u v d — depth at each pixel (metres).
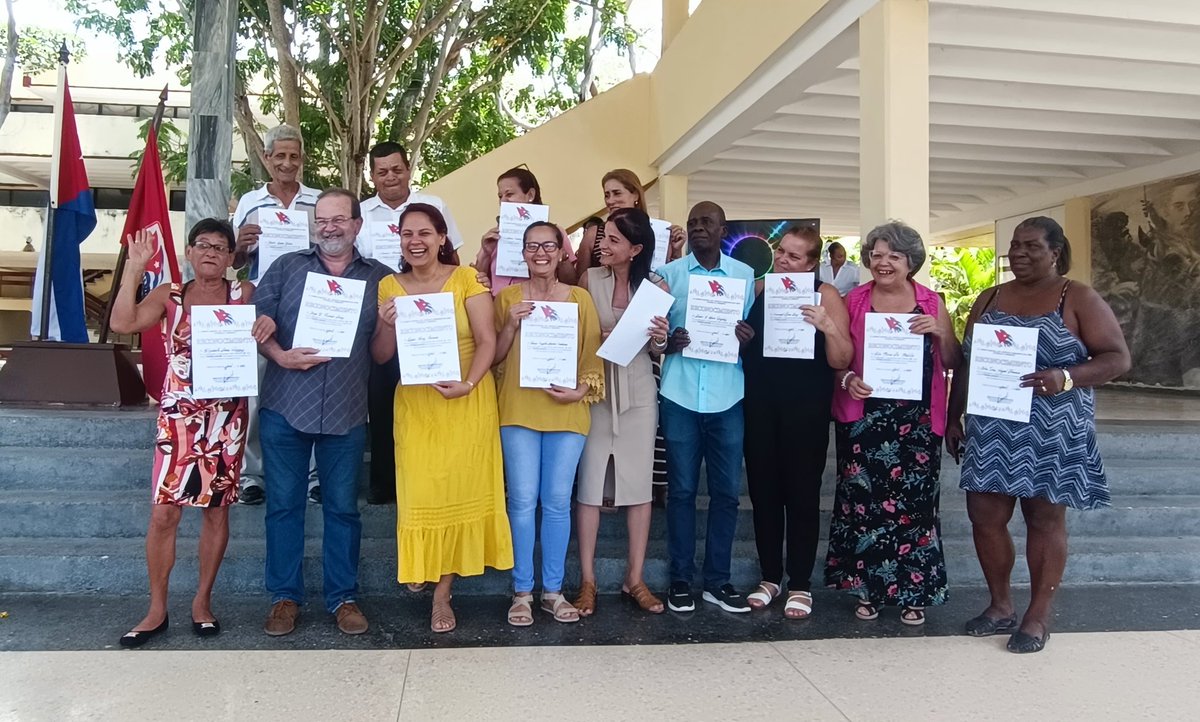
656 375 4.30
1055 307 3.38
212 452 3.29
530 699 2.85
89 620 3.55
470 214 10.80
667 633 3.55
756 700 2.88
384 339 3.48
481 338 3.45
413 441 3.40
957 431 3.75
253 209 4.27
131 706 2.73
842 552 3.79
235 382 3.21
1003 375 3.36
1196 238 10.19
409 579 3.33
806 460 3.76
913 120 5.34
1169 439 5.55
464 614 3.75
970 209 14.54
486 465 3.50
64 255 6.49
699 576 4.40
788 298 3.64
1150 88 7.57
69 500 4.23
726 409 3.75
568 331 3.47
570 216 10.73
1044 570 3.44
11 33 9.59
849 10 5.79
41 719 2.62
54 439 4.81
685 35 9.24
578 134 10.74
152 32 11.69
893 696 2.94
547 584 3.72
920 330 3.49
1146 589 4.36
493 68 12.06
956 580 4.39
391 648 3.31
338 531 3.50
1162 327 10.76
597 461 3.73
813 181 12.33
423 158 13.62
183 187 20.06
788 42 6.59
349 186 10.98
